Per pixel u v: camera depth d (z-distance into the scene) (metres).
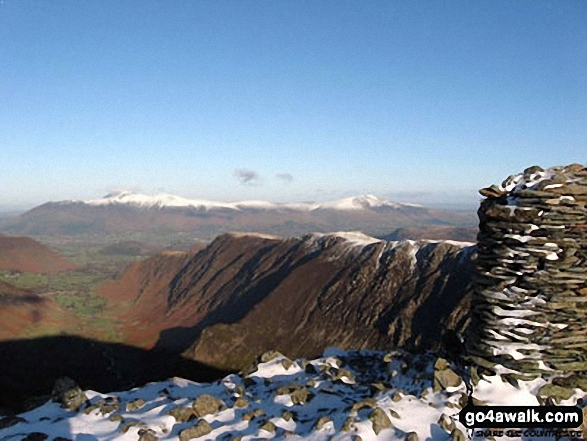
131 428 8.73
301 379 11.45
